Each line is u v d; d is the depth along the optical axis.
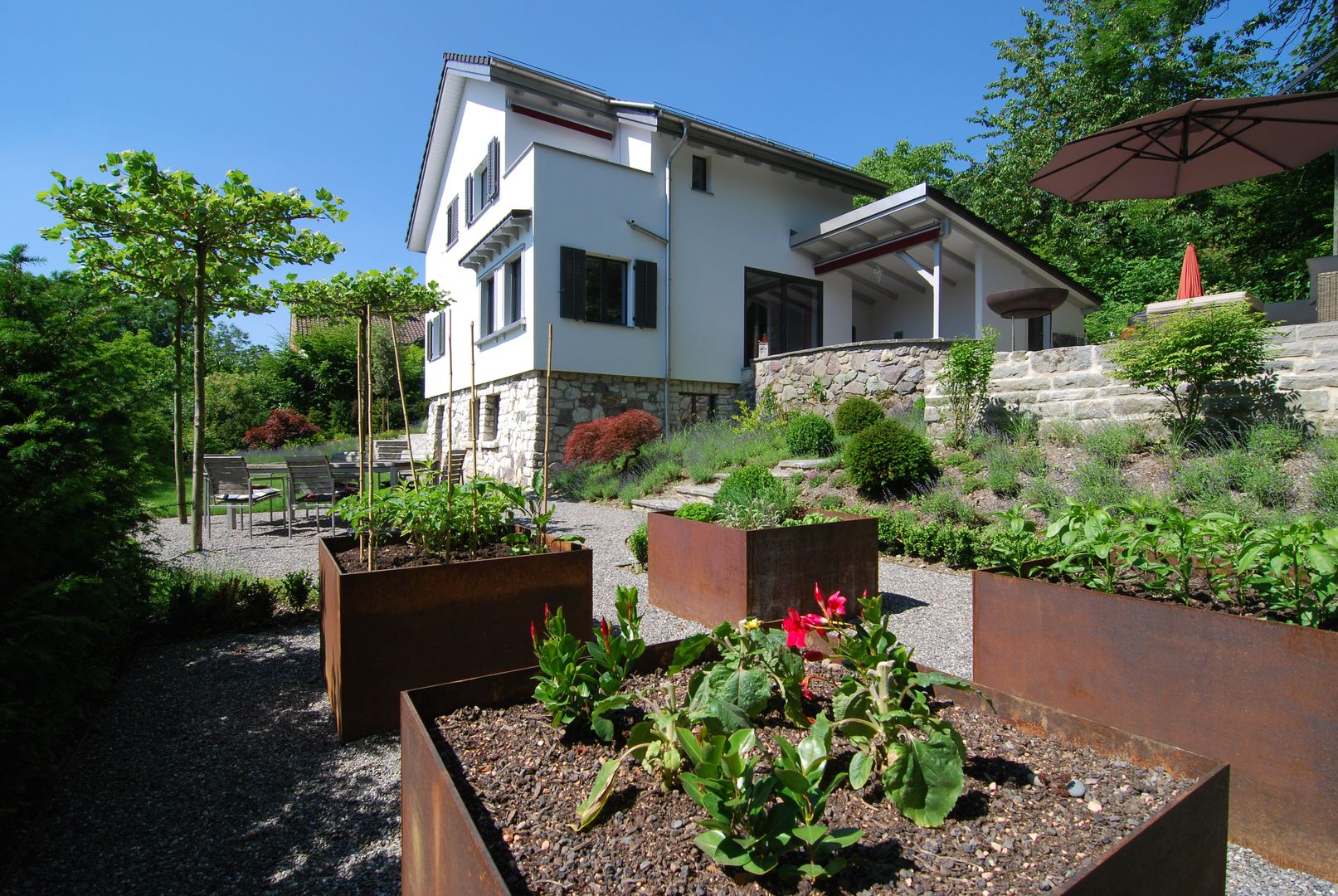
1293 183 13.37
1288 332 6.04
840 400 11.80
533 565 3.33
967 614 4.61
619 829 1.32
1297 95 5.05
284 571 6.28
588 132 14.00
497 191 13.62
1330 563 2.07
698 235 13.78
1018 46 19.27
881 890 1.12
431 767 1.39
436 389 17.41
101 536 3.24
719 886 1.14
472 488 3.86
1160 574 2.59
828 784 1.48
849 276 15.64
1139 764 1.55
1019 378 8.08
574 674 1.76
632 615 2.11
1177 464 6.11
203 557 6.95
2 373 3.02
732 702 1.67
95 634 3.01
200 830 2.28
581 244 12.30
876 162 25.78
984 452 7.84
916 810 1.32
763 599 4.29
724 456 10.35
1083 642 2.50
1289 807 2.00
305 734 3.00
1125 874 1.12
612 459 11.45
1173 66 17.22
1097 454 6.83
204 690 3.52
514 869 1.19
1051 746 1.66
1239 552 2.42
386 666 2.99
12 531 2.60
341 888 1.98
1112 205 16.64
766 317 14.89
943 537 6.06
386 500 3.66
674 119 12.63
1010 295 8.53
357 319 10.55
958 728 1.75
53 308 3.24
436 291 11.16
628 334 12.84
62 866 2.07
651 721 1.57
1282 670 2.03
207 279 7.20
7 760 2.34
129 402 3.60
